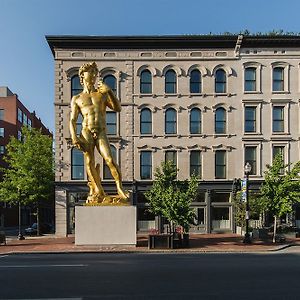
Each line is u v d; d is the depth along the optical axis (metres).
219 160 37.59
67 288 11.09
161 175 29.94
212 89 37.59
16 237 36.28
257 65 37.69
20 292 10.62
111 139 37.03
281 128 37.72
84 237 24.50
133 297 9.89
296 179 35.47
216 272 13.94
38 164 39.50
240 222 33.78
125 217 24.73
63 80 37.09
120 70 37.28
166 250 22.72
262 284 11.61
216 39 37.22
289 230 33.03
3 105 73.69
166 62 37.50
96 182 25.38
